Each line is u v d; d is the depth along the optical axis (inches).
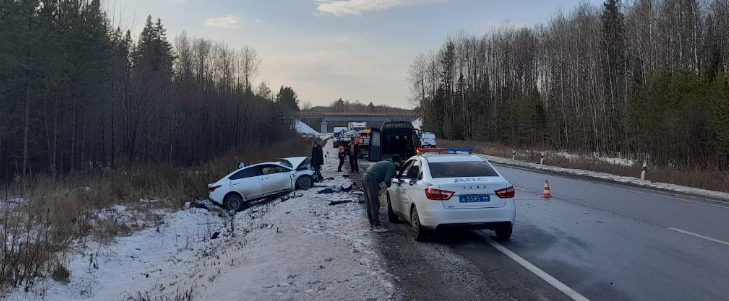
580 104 2180.1
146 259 485.1
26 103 1080.8
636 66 1903.3
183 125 1710.1
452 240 388.5
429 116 3828.7
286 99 5925.2
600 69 2053.4
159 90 1568.7
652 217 501.4
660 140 1288.1
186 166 1585.9
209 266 377.7
